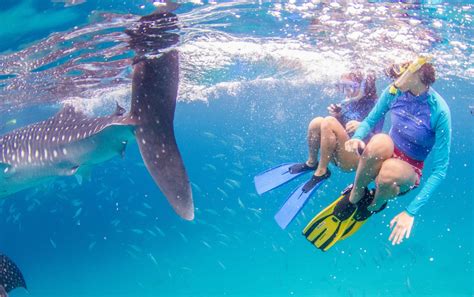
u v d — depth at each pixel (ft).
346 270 97.25
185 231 186.80
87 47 37.06
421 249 94.73
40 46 36.06
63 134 23.80
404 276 88.89
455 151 220.64
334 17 36.45
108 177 232.94
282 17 36.19
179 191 17.95
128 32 33.99
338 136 23.61
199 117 159.63
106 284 93.71
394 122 22.02
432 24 38.58
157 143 19.26
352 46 46.78
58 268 140.46
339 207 23.25
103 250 205.26
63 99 62.64
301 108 129.70
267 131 193.88
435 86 79.51
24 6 27.55
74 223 301.02
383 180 20.35
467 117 130.72
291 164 26.73
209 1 30.40
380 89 71.20
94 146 22.82
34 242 385.09
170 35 37.40
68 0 27.25
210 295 76.79
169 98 19.57
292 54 51.88
